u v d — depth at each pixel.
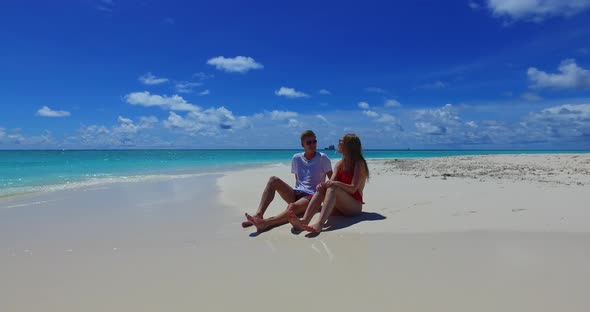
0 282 2.94
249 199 7.39
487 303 2.36
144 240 4.23
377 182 9.45
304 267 3.14
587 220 4.36
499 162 19.84
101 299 2.60
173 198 7.66
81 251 3.80
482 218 4.64
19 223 5.24
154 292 2.70
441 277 2.81
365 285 2.71
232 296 2.60
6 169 19.12
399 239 3.89
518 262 3.07
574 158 20.94
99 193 8.55
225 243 4.02
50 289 2.79
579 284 2.60
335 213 5.16
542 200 5.79
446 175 11.45
